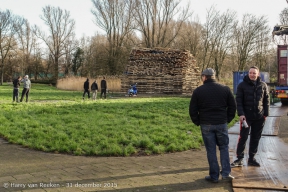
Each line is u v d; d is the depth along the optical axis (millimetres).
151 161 6285
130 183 4883
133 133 8578
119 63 55375
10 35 59469
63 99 22469
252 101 5812
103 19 55250
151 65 34688
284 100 19547
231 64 53969
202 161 6324
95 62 59531
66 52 67375
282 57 19391
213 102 5031
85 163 6051
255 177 5230
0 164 5922
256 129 5969
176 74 33562
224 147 5133
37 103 16953
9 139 7910
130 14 54125
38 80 66875
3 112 11945
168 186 4781
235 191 4586
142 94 33500
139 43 55719
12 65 65000
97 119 10789
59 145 7160
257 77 5898
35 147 7180
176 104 17234
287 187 4719
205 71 5207
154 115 11953
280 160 6426
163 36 52844
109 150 6777
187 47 52500
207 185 4867
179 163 6145
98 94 31984
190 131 9477
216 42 52031
